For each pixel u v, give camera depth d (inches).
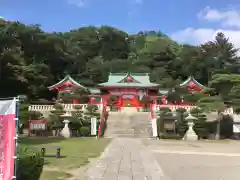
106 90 2596.0
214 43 3646.7
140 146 1021.2
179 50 3907.5
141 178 530.3
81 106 1775.3
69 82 2411.4
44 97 2704.2
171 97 2226.9
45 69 2714.1
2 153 319.9
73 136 1423.5
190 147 1058.7
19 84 2325.3
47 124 1460.4
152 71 3631.9
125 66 3705.7
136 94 2529.5
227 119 1558.8
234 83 1555.1
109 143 1096.2
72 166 624.4
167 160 742.5
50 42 2913.4
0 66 2100.1
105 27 4296.3
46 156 737.0
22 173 348.2
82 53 3580.2
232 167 661.3
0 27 2305.6
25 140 1153.4
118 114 1897.1
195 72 3538.4
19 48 2578.7
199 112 1503.4
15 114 322.3
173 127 1435.8
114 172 576.1
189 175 565.6
